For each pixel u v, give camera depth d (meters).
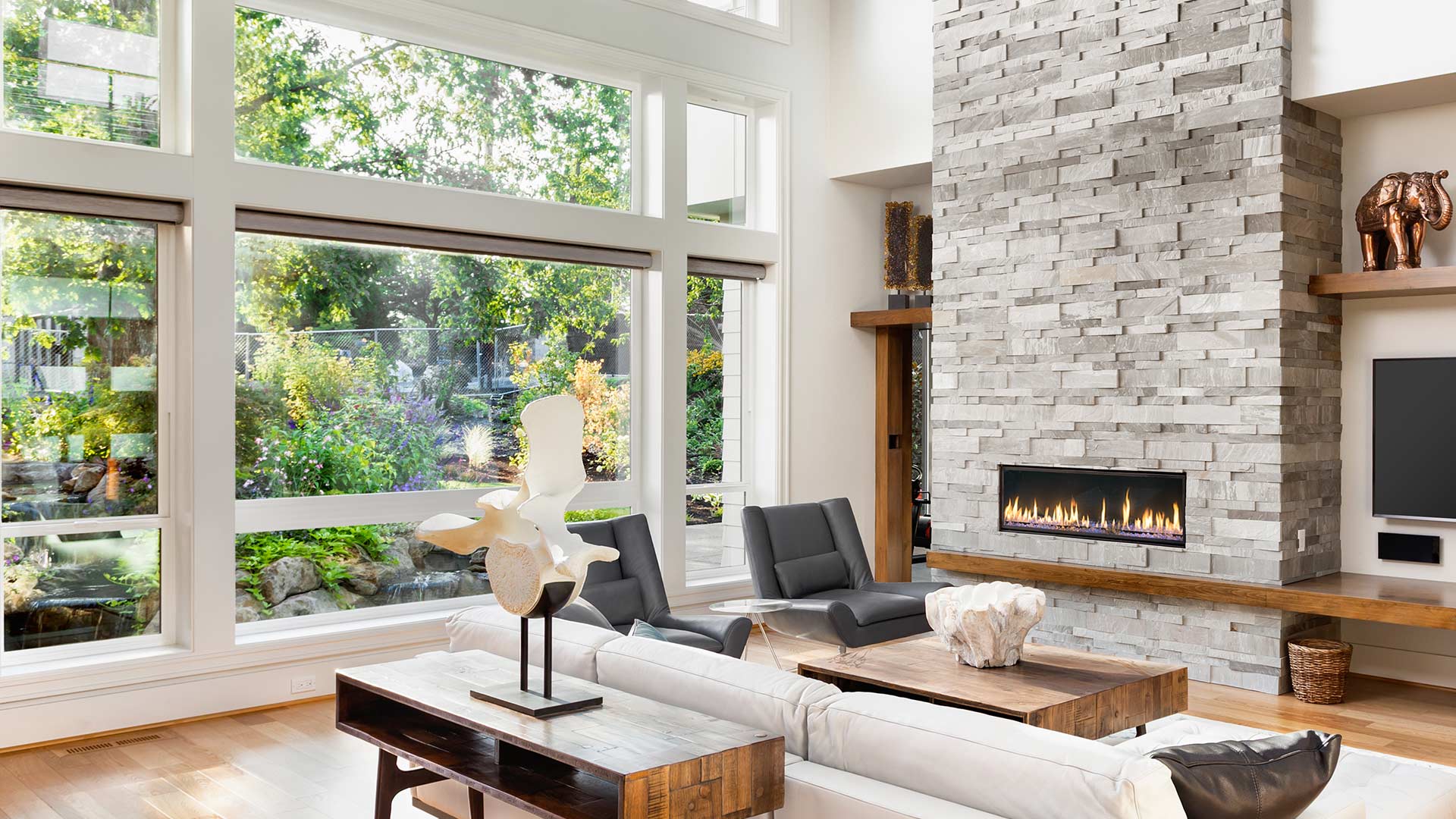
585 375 6.48
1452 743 4.55
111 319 4.83
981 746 2.19
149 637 4.93
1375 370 5.61
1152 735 3.62
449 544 2.99
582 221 6.24
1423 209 5.22
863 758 2.40
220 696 4.96
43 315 4.66
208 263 4.91
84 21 4.76
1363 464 5.73
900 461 7.95
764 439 7.34
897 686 3.87
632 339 6.71
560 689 2.91
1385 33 5.09
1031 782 2.08
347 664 5.37
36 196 4.51
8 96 4.58
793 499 7.34
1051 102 6.16
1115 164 5.90
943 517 6.73
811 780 2.38
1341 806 2.47
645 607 5.15
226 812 3.76
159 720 4.79
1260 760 2.18
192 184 4.86
